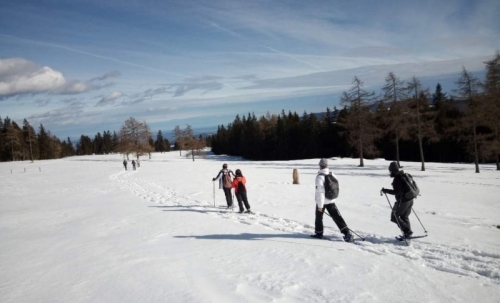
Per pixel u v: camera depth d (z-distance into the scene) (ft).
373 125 137.90
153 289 15.92
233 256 21.04
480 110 93.97
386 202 43.88
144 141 273.75
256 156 302.66
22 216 44.93
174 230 30.27
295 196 52.01
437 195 51.03
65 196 69.26
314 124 268.00
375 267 18.22
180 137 331.16
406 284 15.83
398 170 24.00
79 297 15.33
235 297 14.73
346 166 133.59
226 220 34.71
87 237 29.04
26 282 17.71
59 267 20.16
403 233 23.86
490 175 87.92
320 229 25.31
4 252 24.79
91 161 274.16
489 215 34.55
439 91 186.39
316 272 17.62
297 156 277.44
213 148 416.87
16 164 260.01
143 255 21.97
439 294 14.71
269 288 15.66
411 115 110.42
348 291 15.15
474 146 99.66
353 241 24.04
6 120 358.43
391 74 115.65
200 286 16.10
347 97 136.26
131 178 107.24
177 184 79.56
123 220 37.06
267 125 360.89
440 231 26.66
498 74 92.12
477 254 20.22
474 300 14.10
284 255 20.86
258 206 43.39
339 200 46.14
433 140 111.45
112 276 17.99
